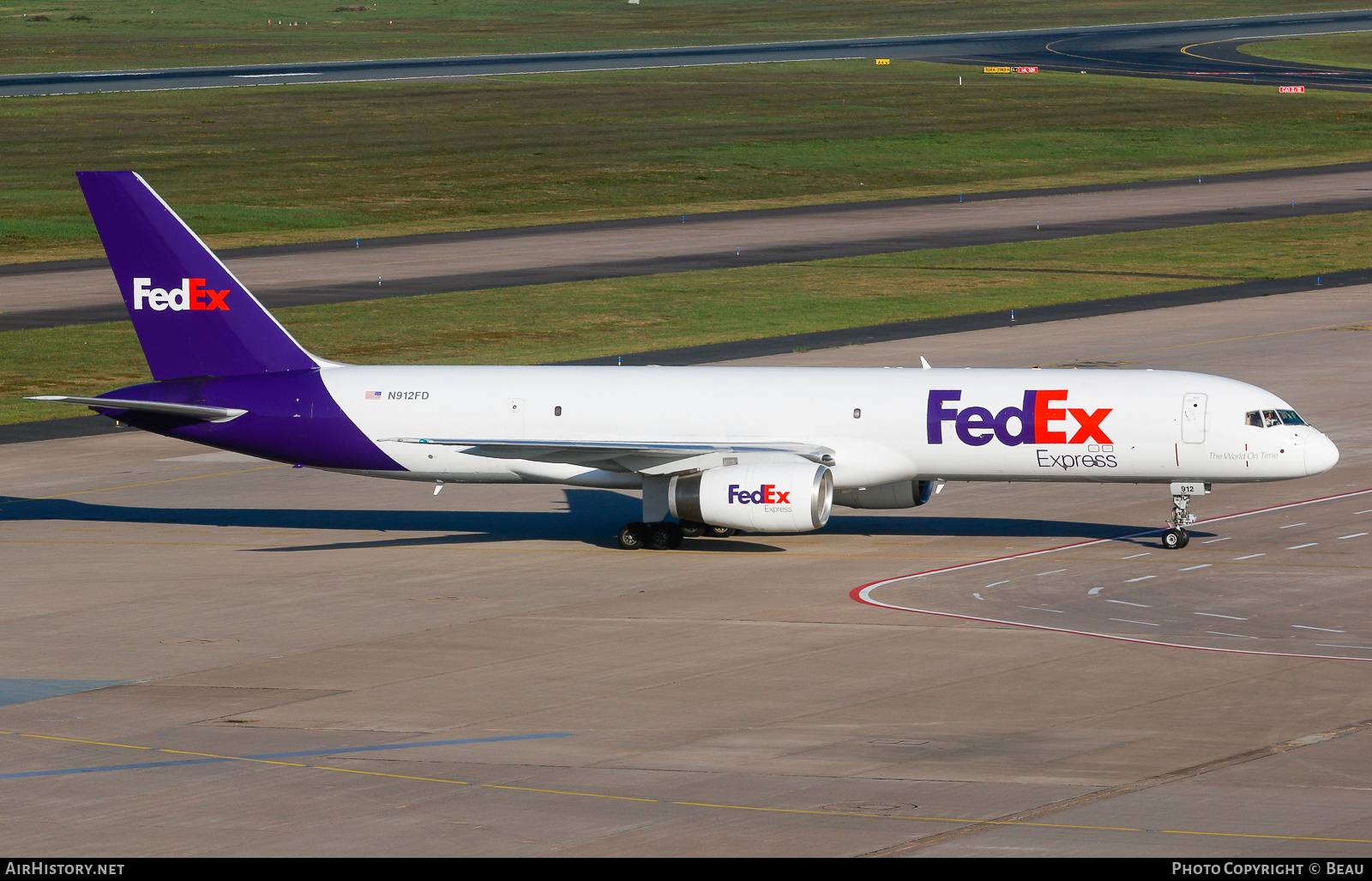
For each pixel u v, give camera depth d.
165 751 115.38
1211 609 152.50
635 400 187.12
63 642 148.50
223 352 196.50
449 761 111.75
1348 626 145.62
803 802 101.62
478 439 189.25
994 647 140.00
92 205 193.88
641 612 155.88
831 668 134.12
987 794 102.50
